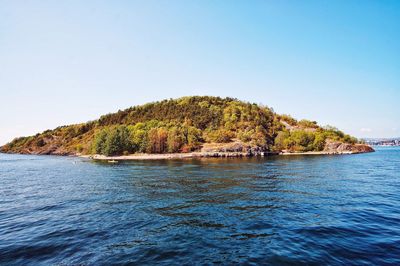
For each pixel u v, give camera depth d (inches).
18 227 658.2
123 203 916.6
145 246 520.1
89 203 927.0
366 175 1653.5
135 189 1210.6
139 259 458.9
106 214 769.6
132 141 5172.2
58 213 793.6
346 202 889.5
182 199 971.3
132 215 754.8
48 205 908.0
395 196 987.3
